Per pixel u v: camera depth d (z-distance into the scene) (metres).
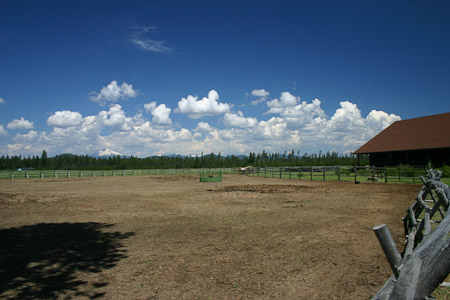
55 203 15.66
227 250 6.77
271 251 6.61
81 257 6.47
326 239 7.51
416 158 40.16
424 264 1.83
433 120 44.25
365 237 7.62
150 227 9.52
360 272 5.26
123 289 4.79
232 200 15.87
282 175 42.09
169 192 20.94
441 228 2.06
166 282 5.03
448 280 4.62
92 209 13.48
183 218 10.96
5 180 37.81
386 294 2.09
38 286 4.93
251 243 7.31
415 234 4.25
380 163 45.41
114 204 15.03
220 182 30.78
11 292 4.70
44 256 6.56
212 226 9.45
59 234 8.70
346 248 6.71
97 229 9.32
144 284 4.96
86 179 39.78
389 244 2.23
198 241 7.64
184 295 4.53
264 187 23.38
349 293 4.46
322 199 15.45
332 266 5.59
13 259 6.36
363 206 12.80
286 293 4.51
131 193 20.56
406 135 44.16
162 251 6.83
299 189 21.22
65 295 4.59
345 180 29.48
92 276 5.36
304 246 6.93
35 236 8.47
